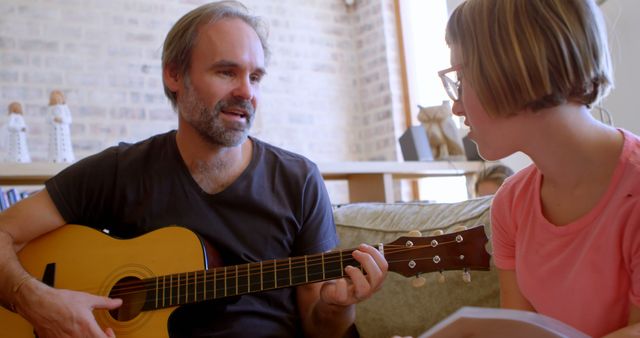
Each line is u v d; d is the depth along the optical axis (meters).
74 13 3.66
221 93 1.39
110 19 3.75
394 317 1.47
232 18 1.45
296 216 1.44
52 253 1.43
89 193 1.46
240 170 1.45
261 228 1.41
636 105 2.07
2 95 3.42
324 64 4.47
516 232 1.01
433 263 1.13
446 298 1.41
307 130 4.32
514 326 0.62
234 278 1.28
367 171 2.65
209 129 1.38
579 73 0.80
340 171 2.58
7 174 2.07
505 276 1.05
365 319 1.51
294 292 1.47
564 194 0.90
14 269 1.34
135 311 1.34
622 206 0.81
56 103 2.49
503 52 0.82
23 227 1.41
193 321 1.35
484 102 0.85
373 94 4.47
